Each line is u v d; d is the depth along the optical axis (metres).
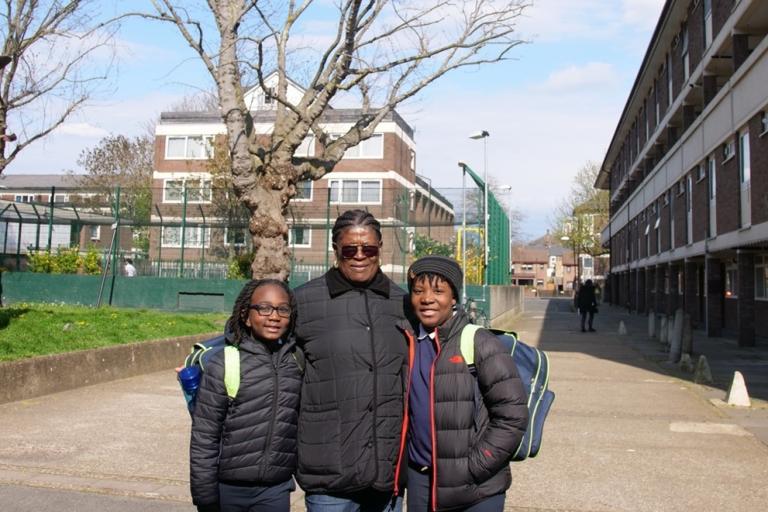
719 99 20.62
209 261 23.33
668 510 5.33
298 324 3.42
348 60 12.02
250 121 12.48
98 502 5.32
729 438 7.76
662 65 31.36
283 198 12.21
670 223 30.05
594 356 16.62
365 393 3.27
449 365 3.18
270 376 3.29
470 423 3.15
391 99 13.25
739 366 14.55
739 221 18.94
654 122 33.81
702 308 28.95
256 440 3.23
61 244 27.94
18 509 5.12
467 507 3.14
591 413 9.26
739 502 5.52
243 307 3.37
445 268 3.24
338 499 3.28
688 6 25.16
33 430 7.62
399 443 3.31
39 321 13.16
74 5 13.19
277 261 12.06
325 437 3.27
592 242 72.06
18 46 12.84
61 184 69.75
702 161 23.47
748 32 19.00
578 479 6.14
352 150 41.91
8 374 9.01
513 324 30.17
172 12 12.02
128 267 24.16
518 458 3.23
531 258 125.06
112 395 9.85
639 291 41.34
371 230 3.42
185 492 5.60
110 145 51.75
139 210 26.80
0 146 12.82
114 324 14.01
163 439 7.36
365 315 3.37
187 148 44.75
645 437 7.81
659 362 15.34
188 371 3.38
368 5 12.20
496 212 28.12
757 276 22.66
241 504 3.27
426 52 12.48
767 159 16.50
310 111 12.19
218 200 29.61
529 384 3.33
